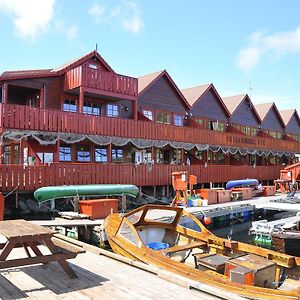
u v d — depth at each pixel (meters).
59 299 5.58
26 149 19.91
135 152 24.59
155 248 10.23
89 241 13.91
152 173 21.80
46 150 19.62
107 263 7.79
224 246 9.57
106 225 10.90
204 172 25.67
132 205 20.78
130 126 21.39
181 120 28.22
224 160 31.80
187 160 27.27
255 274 7.43
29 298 5.61
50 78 20.59
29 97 21.70
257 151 32.66
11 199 17.02
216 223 19.80
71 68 21.12
